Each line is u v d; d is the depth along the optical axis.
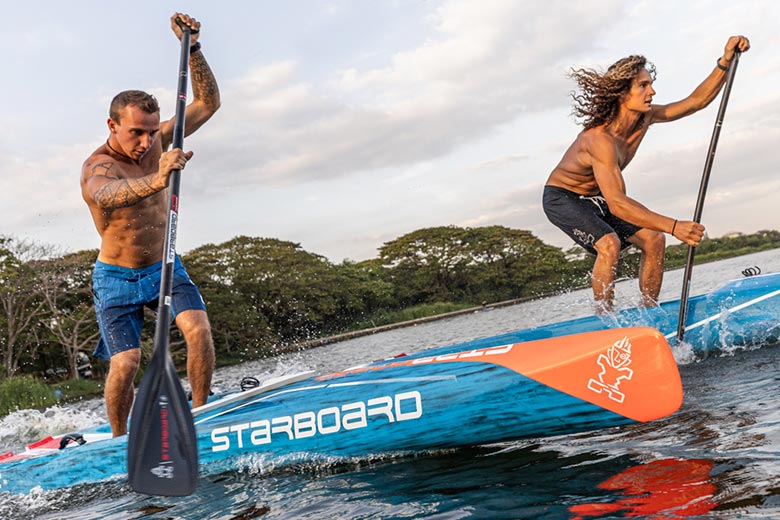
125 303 3.43
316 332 40.00
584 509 1.75
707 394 2.93
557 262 47.03
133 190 2.77
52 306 24.38
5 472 3.02
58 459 3.00
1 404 13.58
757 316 3.83
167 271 2.61
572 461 2.22
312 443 2.70
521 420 2.45
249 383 3.67
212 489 2.57
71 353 24.52
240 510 2.23
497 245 46.97
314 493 2.29
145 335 23.75
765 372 3.19
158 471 2.29
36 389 14.57
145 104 3.19
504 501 1.91
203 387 3.44
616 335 2.38
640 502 1.73
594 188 4.30
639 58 4.02
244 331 33.25
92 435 3.75
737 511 1.56
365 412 2.64
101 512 2.52
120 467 2.92
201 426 2.86
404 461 2.57
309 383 2.97
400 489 2.19
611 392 2.35
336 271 41.84
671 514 1.61
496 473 2.21
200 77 3.74
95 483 2.94
